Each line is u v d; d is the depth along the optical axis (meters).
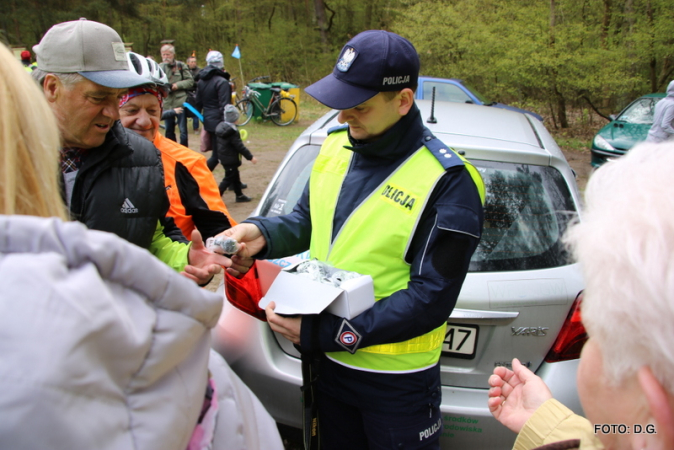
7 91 0.56
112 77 1.51
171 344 0.53
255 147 10.66
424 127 1.59
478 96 8.85
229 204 6.59
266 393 2.04
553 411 0.98
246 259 1.70
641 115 8.91
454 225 1.40
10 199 0.55
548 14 12.41
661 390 0.54
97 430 0.45
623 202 0.58
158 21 30.66
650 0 12.29
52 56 1.50
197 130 12.20
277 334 2.05
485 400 1.93
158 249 1.84
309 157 2.60
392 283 1.52
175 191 2.23
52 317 0.44
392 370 1.54
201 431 0.66
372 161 1.57
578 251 0.63
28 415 0.41
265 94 13.34
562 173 2.38
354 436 1.74
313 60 26.58
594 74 11.82
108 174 1.68
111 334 0.47
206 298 0.57
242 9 28.94
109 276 0.51
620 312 0.54
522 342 1.95
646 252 0.52
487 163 2.36
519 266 2.08
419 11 14.34
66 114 1.55
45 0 24.67
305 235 1.80
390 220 1.48
